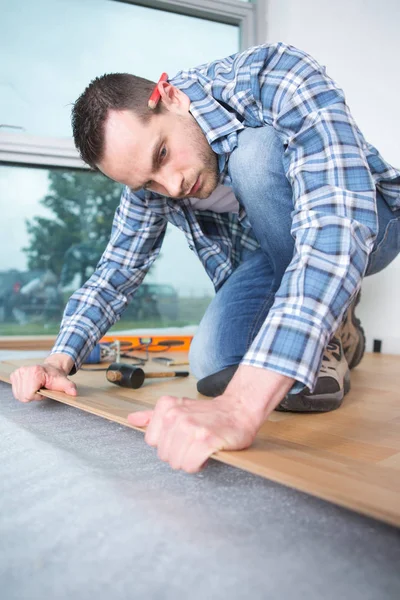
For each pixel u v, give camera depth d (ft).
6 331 9.10
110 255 5.16
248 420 2.67
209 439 2.50
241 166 4.10
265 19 9.37
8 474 3.02
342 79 8.55
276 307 2.84
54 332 9.35
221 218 5.49
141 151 3.68
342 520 2.48
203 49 9.33
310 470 2.48
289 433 3.71
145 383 5.48
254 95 3.69
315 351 2.73
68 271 9.29
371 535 2.34
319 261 2.84
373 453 3.20
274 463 2.51
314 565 2.09
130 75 3.82
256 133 3.98
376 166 4.25
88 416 4.29
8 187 8.72
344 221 2.90
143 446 3.52
